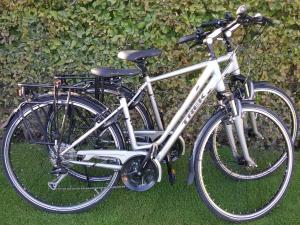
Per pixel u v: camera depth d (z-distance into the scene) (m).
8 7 3.68
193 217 3.08
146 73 3.06
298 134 3.82
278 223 2.99
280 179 3.51
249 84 3.24
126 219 3.06
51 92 3.00
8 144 3.03
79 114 3.05
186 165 3.72
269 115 2.96
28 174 3.60
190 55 3.78
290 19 3.71
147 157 2.97
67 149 2.97
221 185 3.45
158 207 3.19
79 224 3.01
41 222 3.03
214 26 3.04
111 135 3.03
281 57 3.82
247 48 3.77
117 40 3.76
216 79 2.92
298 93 3.96
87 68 3.86
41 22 3.74
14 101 3.99
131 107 3.11
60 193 3.34
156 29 3.73
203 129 2.88
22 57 3.86
